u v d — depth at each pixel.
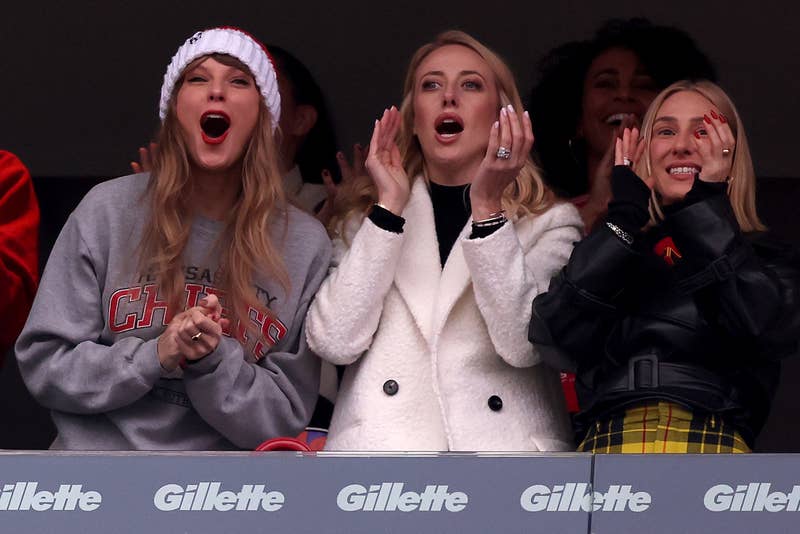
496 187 15.88
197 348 15.16
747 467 13.59
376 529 13.69
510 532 13.64
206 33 16.62
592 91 20.67
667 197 16.45
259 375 15.73
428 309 16.19
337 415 16.25
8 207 17.59
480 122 16.86
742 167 16.27
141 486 13.85
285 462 13.84
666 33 21.03
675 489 13.60
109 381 15.34
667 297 15.12
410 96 17.34
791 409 21.80
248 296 15.90
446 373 15.98
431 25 22.98
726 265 14.77
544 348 15.37
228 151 16.25
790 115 22.69
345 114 22.94
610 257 14.98
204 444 15.73
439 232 16.77
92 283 15.92
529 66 22.94
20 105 23.06
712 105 16.52
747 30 22.78
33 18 23.00
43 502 13.86
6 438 21.83
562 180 20.77
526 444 15.80
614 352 15.14
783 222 22.52
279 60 20.94
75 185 23.02
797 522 13.47
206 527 13.76
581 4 22.94
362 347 16.00
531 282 15.83
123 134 23.08
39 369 15.73
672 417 14.78
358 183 17.12
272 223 16.36
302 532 13.72
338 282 15.98
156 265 15.92
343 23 23.02
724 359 15.05
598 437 15.04
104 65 23.05
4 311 17.05
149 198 16.23
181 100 16.33
